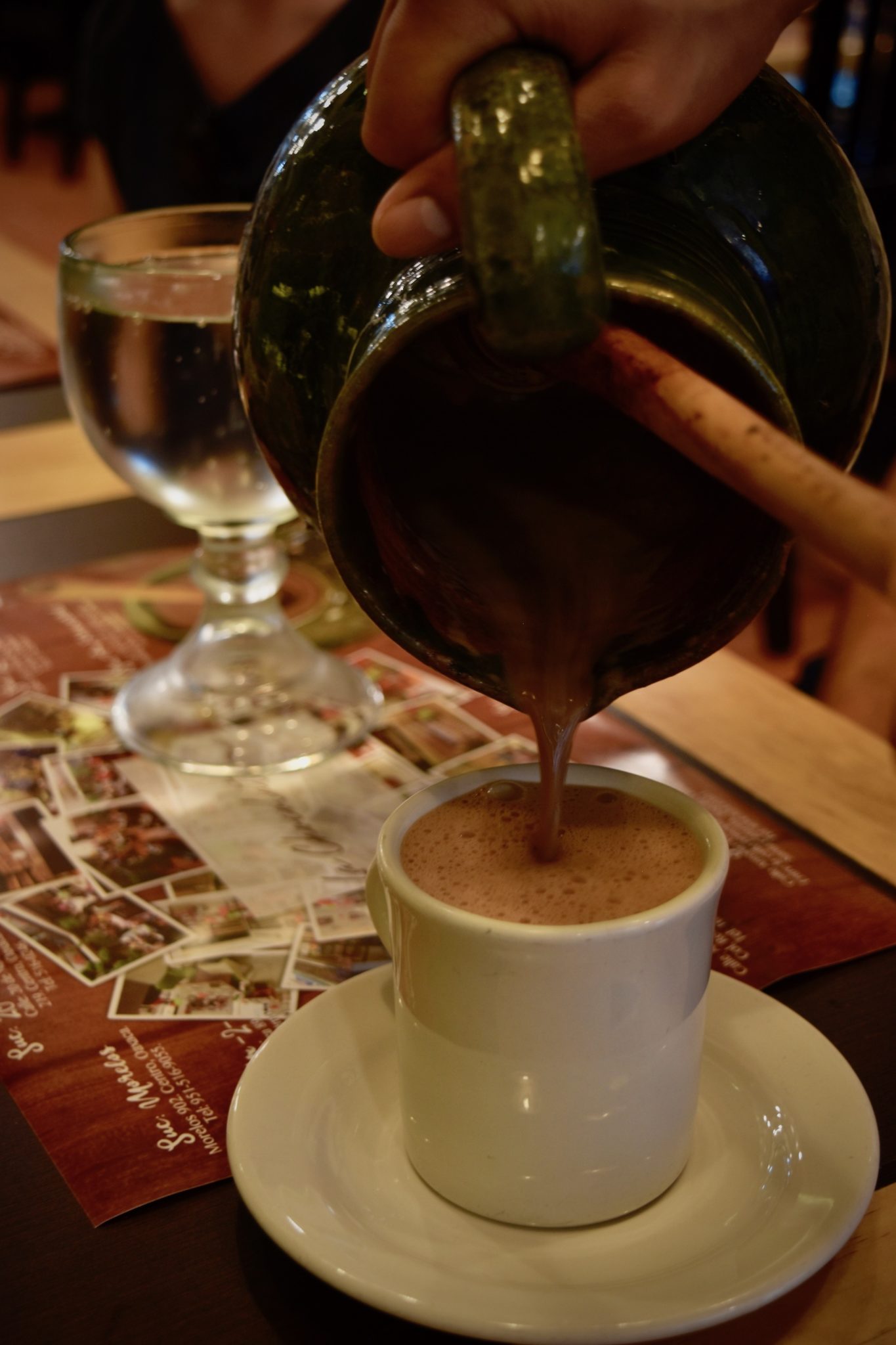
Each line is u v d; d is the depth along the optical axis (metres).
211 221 0.65
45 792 0.57
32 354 1.04
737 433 0.27
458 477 0.39
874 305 0.40
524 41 0.33
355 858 0.53
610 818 0.38
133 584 0.75
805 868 0.51
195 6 1.12
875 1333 0.34
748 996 0.42
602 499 0.38
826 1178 0.36
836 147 0.40
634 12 0.33
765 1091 0.39
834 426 0.40
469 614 0.37
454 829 0.38
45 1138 0.40
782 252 0.38
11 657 0.68
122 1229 0.37
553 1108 0.34
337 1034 0.41
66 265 0.56
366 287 0.39
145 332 0.54
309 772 0.58
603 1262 0.35
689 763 0.58
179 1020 0.44
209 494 0.59
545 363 0.30
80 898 0.50
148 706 0.62
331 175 0.40
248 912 0.50
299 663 0.65
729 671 0.66
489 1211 0.36
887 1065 0.42
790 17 0.37
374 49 0.35
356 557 0.35
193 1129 0.40
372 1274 0.33
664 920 0.33
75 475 0.87
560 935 0.33
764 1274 0.33
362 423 0.37
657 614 0.37
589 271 0.28
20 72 3.29
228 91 1.14
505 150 0.29
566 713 0.37
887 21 1.49
